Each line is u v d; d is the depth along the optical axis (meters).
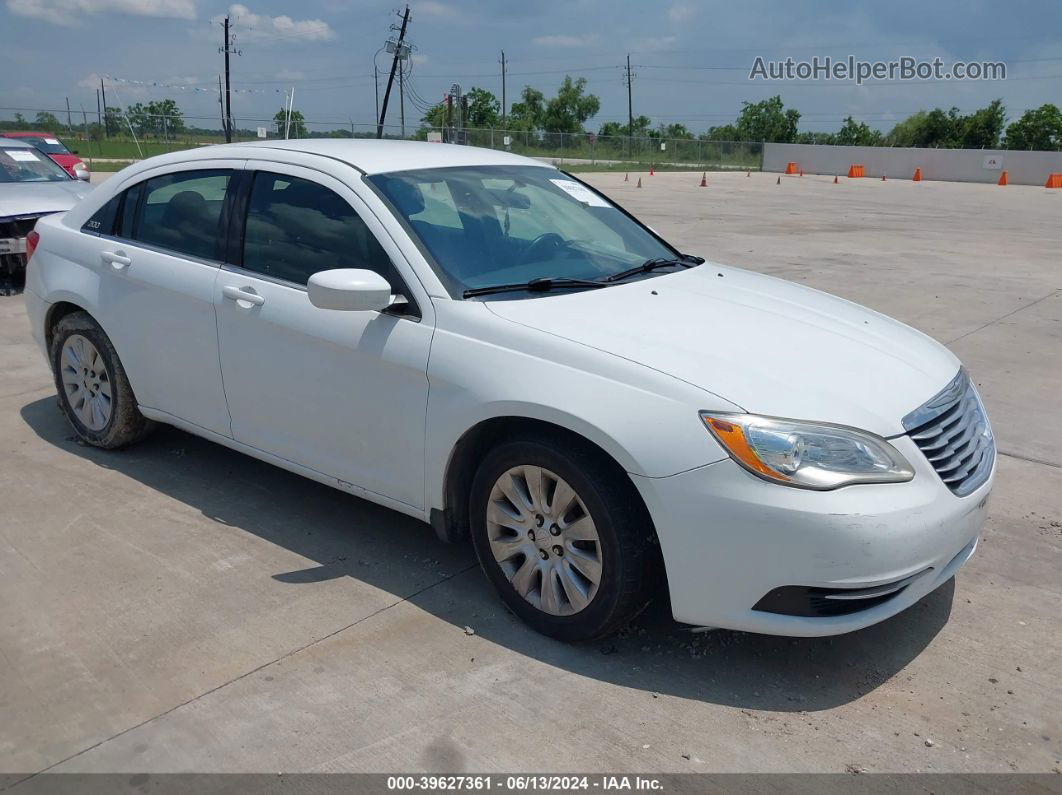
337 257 3.80
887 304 9.41
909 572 2.91
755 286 4.15
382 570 3.85
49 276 4.98
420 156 4.25
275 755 2.73
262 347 3.97
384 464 3.67
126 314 4.58
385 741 2.80
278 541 4.09
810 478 2.81
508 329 3.30
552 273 3.83
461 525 3.62
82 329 4.87
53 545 4.01
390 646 3.29
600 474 3.06
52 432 5.40
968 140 60.91
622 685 3.09
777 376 3.07
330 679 3.10
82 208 5.00
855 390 3.09
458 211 3.92
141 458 5.01
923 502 2.94
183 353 4.36
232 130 39.00
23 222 9.17
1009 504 4.62
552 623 3.31
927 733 2.88
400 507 3.70
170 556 3.93
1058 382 6.73
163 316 4.39
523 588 3.38
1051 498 4.70
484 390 3.24
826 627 2.90
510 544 3.39
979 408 3.62
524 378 3.18
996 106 60.00
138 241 4.62
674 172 47.12
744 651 3.30
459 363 3.34
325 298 3.35
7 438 5.29
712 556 2.91
